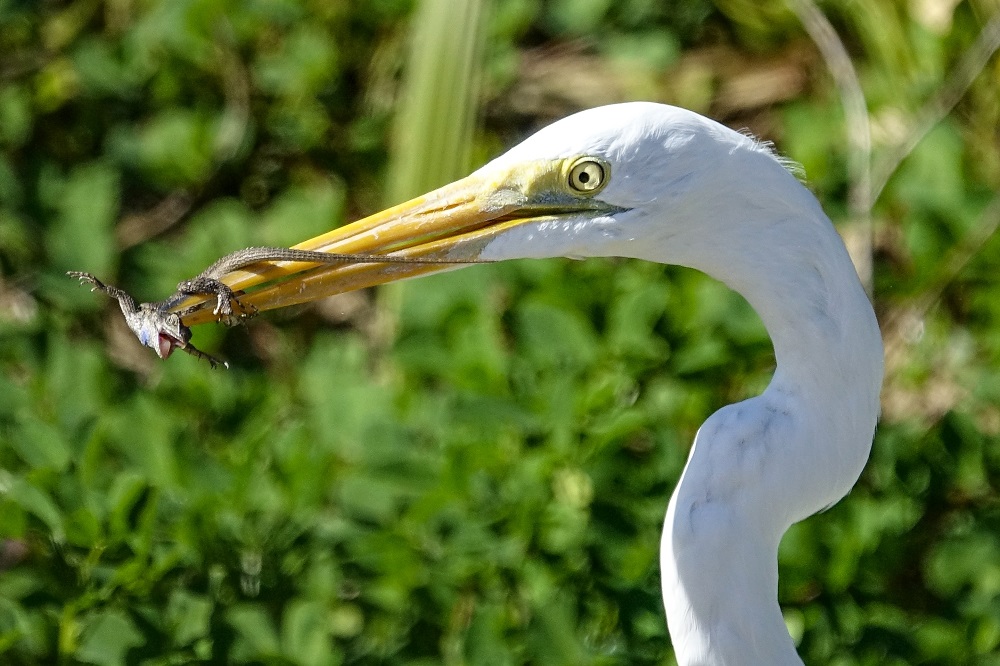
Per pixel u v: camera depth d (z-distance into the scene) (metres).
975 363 8.23
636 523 6.56
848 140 9.20
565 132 4.74
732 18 10.57
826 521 6.80
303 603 6.35
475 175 4.91
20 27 10.73
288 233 8.95
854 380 4.57
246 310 4.91
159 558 6.49
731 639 4.71
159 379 8.26
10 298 9.06
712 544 4.62
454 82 7.14
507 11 10.26
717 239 4.63
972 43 9.40
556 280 7.81
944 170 8.55
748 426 4.62
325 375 8.06
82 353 7.94
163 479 6.95
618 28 10.77
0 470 7.07
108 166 9.84
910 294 8.34
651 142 4.60
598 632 6.59
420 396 7.73
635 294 7.37
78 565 6.36
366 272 4.95
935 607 7.15
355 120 10.32
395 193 7.52
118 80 10.23
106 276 8.73
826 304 4.55
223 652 6.22
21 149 10.33
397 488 6.88
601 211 4.75
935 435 7.36
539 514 6.65
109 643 6.23
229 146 10.00
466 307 7.77
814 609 6.60
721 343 7.33
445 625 6.74
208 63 10.31
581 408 6.90
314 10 10.47
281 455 7.05
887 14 9.62
